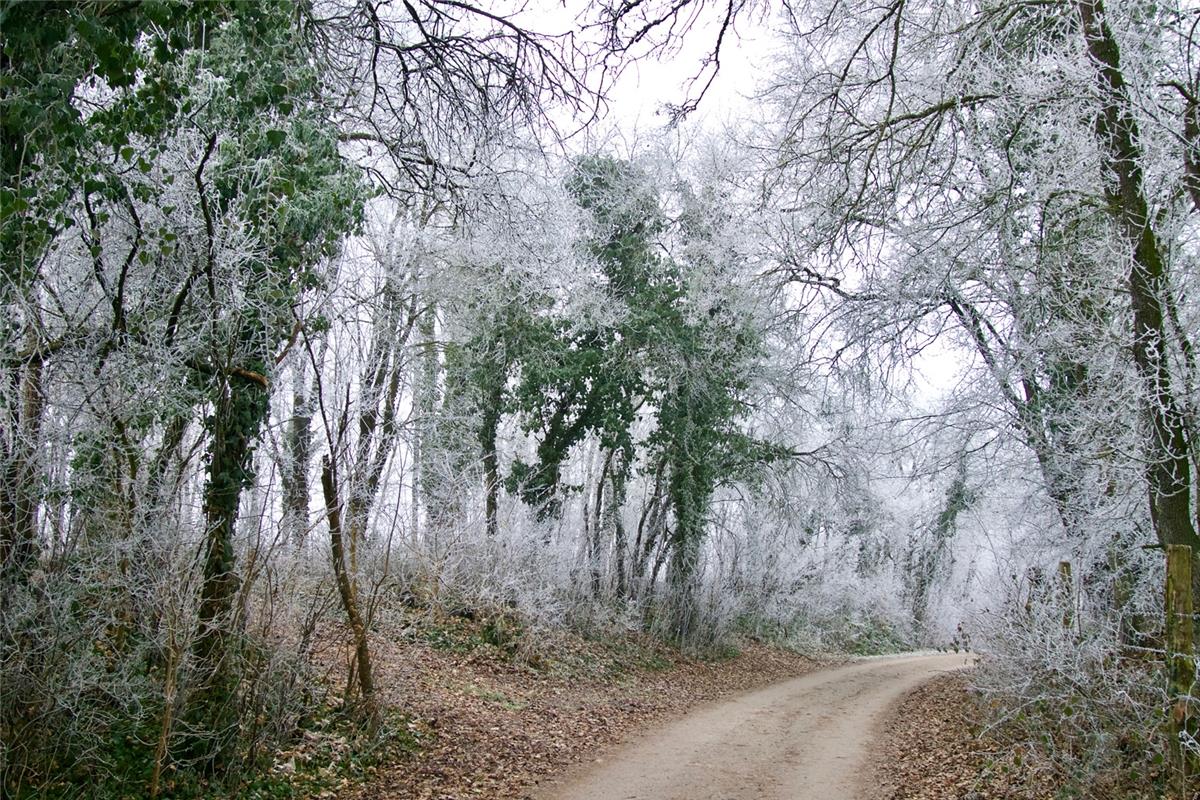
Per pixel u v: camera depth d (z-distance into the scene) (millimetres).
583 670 17234
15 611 6258
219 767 7477
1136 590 9906
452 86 8586
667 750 11281
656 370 22172
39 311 6766
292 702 8227
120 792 6758
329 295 9828
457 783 8828
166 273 7789
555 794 8836
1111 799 7488
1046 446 12422
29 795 6250
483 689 13438
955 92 9391
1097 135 8898
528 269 16594
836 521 30266
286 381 11180
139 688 7172
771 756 10992
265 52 7559
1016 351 12398
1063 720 8617
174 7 6035
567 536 21438
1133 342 8594
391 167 12352
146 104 6656
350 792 8078
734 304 18984
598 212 22078
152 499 7184
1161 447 8453
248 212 8055
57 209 7156
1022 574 13109
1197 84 8828
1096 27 8570
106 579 6895
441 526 16516
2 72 5590
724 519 26109
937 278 11586
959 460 15031
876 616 37781
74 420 6648
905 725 13961
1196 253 9469
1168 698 7289
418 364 17906
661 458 23844
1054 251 10555
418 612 15914
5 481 6156
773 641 29500
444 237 15672
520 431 23203
